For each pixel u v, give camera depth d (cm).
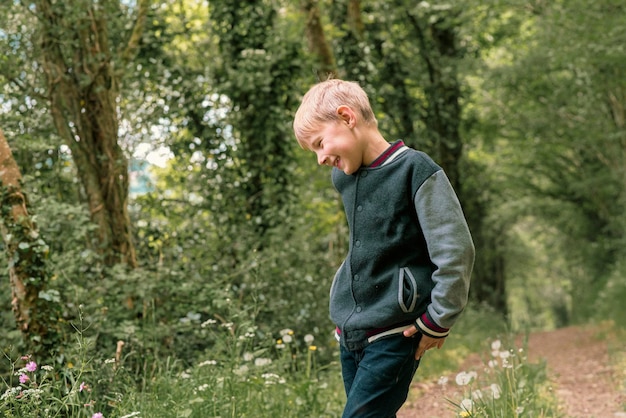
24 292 472
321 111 262
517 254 2988
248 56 988
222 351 571
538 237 2789
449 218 246
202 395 415
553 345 1169
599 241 2409
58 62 754
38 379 453
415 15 1628
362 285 262
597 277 2431
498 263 2648
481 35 1786
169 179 984
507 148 2266
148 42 962
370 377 255
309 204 1062
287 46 1034
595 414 532
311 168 1073
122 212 767
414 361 259
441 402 538
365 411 254
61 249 661
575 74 1543
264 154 1002
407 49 1734
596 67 1325
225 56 1027
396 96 1591
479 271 2362
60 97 754
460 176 1845
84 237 752
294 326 769
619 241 1991
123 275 652
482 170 2241
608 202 2258
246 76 963
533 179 2503
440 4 1476
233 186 988
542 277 3631
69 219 676
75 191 835
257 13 1030
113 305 641
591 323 1483
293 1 1167
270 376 464
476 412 370
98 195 755
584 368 814
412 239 257
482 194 2319
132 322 595
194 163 978
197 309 689
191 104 973
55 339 475
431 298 250
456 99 1791
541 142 1970
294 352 752
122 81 860
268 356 591
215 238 899
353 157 261
